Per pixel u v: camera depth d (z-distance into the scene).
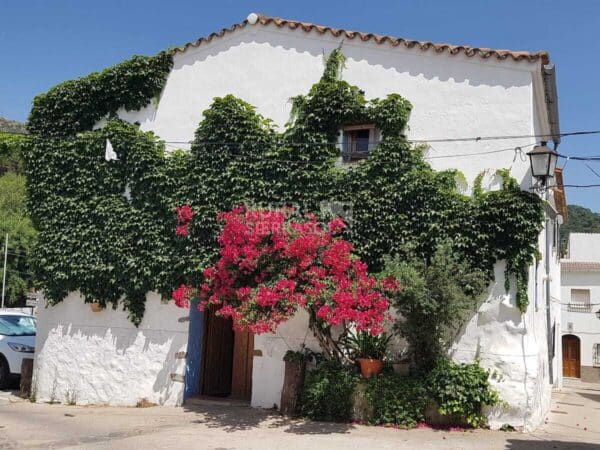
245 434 9.13
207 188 12.12
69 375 13.17
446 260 9.91
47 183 13.77
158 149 12.95
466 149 10.76
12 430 9.59
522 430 9.68
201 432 9.30
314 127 11.62
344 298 9.22
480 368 9.88
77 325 13.30
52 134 13.95
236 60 12.84
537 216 9.96
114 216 12.98
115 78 13.62
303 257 9.68
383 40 11.52
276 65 12.43
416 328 9.98
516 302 9.95
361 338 10.48
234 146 12.12
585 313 32.88
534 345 10.12
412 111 11.20
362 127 11.46
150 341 12.55
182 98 13.25
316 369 10.66
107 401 12.68
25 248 36.28
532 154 9.80
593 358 32.31
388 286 9.69
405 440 8.76
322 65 12.02
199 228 12.08
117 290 12.84
